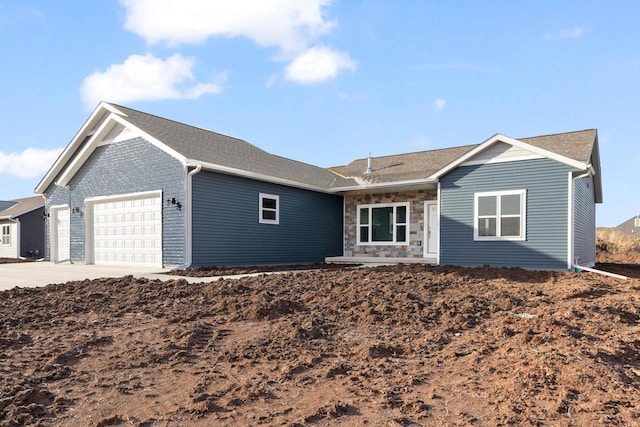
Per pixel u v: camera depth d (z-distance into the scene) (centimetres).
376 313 637
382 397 365
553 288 918
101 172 1551
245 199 1443
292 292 771
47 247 1819
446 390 379
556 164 1225
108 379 403
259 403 355
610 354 457
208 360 456
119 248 1482
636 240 2920
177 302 696
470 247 1355
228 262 1375
